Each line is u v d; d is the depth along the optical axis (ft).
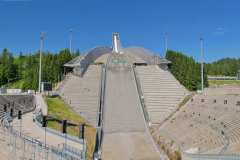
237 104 301.43
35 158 133.39
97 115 346.95
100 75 441.27
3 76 617.21
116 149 274.36
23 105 327.26
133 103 379.76
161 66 469.16
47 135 200.75
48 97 370.94
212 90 371.56
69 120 296.92
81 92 390.83
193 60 525.75
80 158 139.85
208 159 180.14
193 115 327.26
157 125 336.08
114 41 563.07
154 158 256.73
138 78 435.12
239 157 163.43
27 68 640.17
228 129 253.03
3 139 162.91
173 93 394.93
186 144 256.52
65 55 549.54
